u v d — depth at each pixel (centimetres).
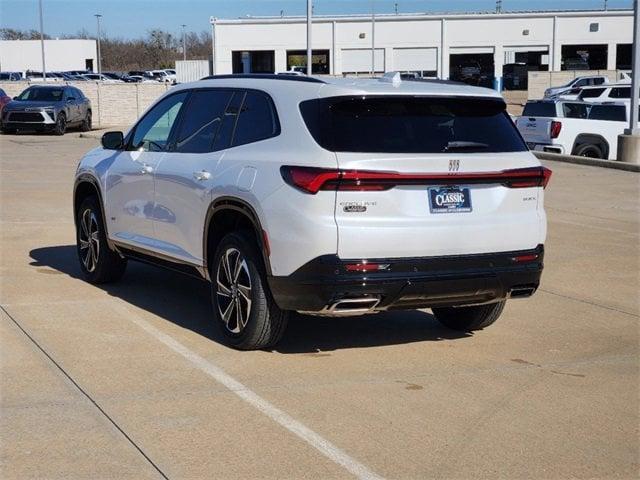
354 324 782
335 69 6688
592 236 1265
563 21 6606
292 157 619
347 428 532
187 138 752
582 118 2395
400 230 609
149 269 978
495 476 472
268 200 623
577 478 472
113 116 4194
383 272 608
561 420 555
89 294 852
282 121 647
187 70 7131
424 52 6656
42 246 1090
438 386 614
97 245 878
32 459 480
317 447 503
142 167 788
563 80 6047
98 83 4162
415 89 642
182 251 739
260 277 646
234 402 571
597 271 1027
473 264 637
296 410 559
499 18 6600
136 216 804
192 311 796
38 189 1631
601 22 6594
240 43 6688
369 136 616
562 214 1476
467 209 636
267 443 507
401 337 741
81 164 909
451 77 6712
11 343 686
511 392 605
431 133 635
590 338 751
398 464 483
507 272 649
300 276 605
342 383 614
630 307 862
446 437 523
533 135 2403
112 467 471
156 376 618
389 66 6681
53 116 3312
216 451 494
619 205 1579
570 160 2272
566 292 923
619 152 2189
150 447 498
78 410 551
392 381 622
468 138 649
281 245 613
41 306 802
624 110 2312
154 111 820
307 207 599
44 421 532
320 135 613
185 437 512
